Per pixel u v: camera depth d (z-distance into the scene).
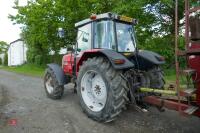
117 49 5.43
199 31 3.49
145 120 5.11
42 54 24.41
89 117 5.21
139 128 4.66
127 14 12.73
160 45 13.95
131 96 4.98
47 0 16.28
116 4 13.85
